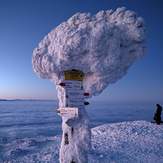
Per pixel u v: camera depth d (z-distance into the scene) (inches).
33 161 453.7
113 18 203.0
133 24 196.1
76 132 191.9
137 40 198.7
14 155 534.9
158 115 765.9
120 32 196.7
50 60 192.2
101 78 202.7
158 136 604.7
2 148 631.2
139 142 551.5
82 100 199.3
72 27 192.4
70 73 196.1
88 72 205.8
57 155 475.5
